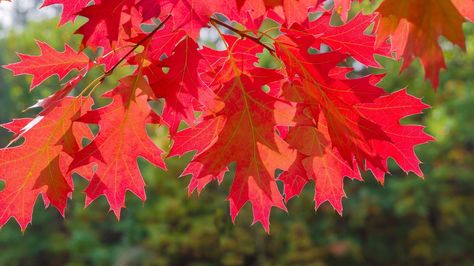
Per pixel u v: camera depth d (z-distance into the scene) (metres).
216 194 4.31
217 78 0.88
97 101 4.71
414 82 4.48
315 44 0.90
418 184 5.34
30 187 0.90
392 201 5.42
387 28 0.76
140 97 0.85
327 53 0.85
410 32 0.76
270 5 0.77
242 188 0.90
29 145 0.89
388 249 5.70
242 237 4.50
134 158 0.88
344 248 5.21
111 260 5.11
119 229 5.22
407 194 5.47
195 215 4.38
